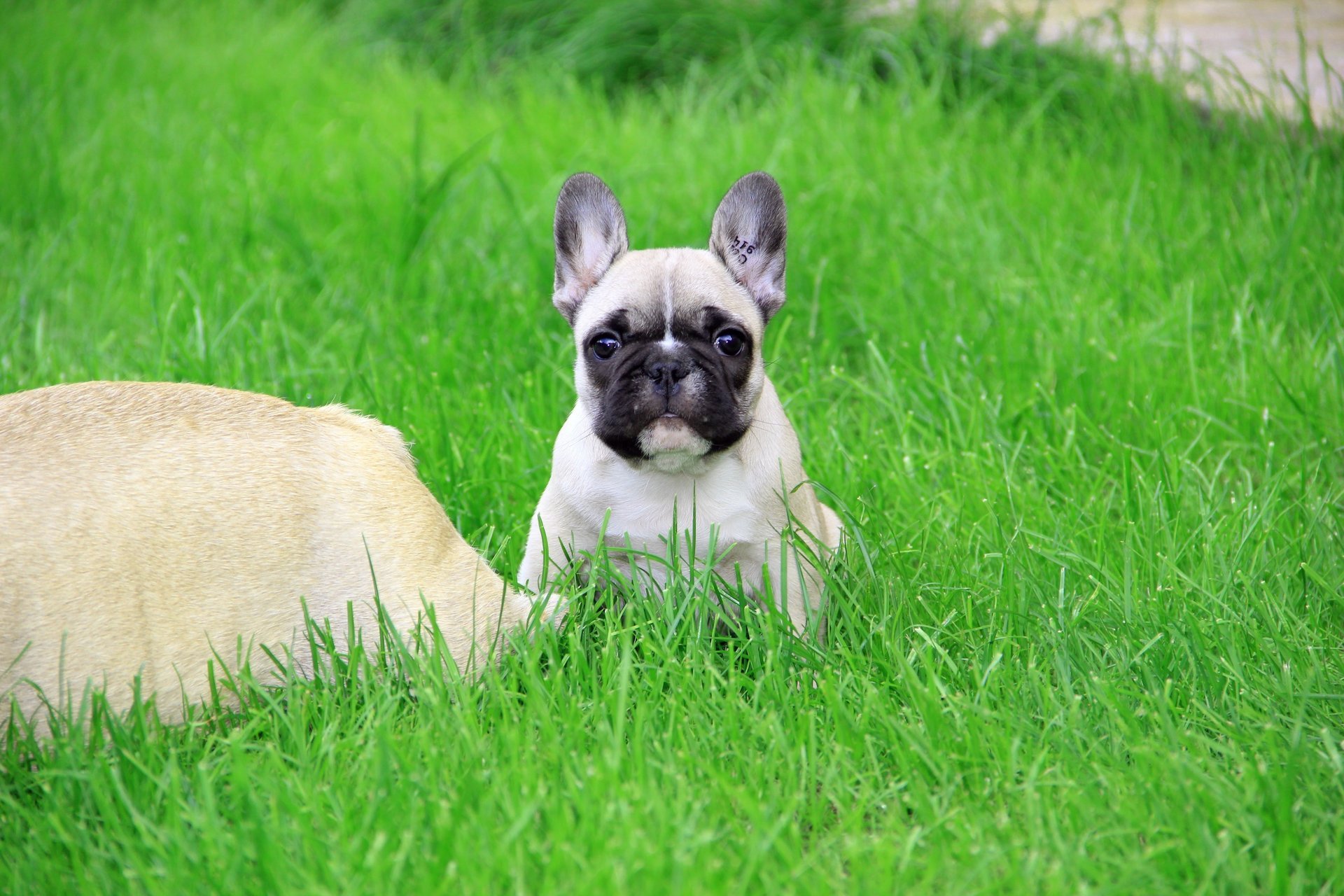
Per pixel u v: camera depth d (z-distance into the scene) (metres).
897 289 6.46
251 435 3.54
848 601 4.01
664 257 4.26
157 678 3.24
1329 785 3.09
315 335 6.35
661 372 3.92
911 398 5.57
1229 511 4.62
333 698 3.42
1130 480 4.72
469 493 4.85
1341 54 9.62
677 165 7.93
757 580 4.20
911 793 3.10
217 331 5.95
